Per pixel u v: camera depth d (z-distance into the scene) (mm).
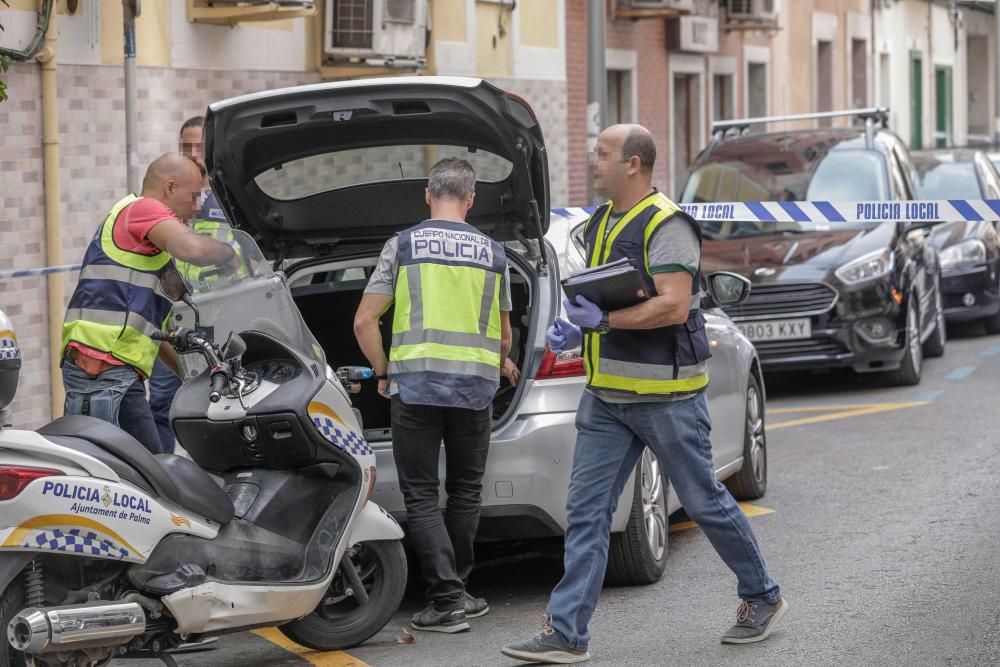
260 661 7598
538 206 8484
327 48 17578
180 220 8328
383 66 17969
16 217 13180
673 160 30281
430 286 7875
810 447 13062
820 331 15820
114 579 6480
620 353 7191
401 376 7871
